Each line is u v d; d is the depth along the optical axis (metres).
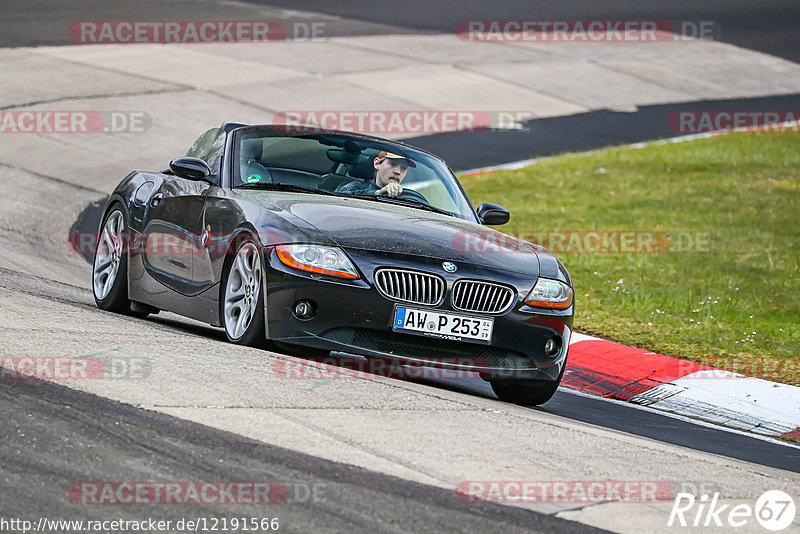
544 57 90.88
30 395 15.57
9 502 11.94
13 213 41.22
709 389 26.27
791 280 38.66
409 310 20.02
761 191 56.66
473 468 14.79
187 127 60.06
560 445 16.91
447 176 26.06
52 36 81.44
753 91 88.88
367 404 17.36
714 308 34.34
